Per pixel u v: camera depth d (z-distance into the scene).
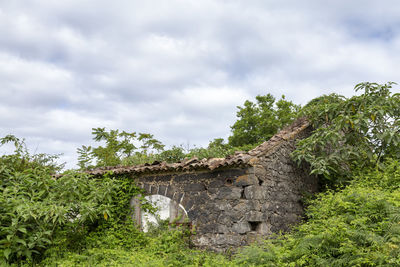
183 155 14.13
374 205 6.91
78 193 8.53
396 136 9.02
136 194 9.39
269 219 8.01
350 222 6.54
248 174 7.82
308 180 10.09
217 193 8.16
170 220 8.73
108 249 8.10
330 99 10.84
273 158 8.70
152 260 7.11
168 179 9.04
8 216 7.61
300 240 6.61
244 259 6.53
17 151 9.88
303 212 9.45
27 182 8.59
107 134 15.92
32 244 7.43
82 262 7.25
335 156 9.38
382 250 5.48
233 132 20.94
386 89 9.73
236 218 7.77
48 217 7.57
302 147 9.30
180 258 7.45
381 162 10.12
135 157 14.84
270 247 6.63
